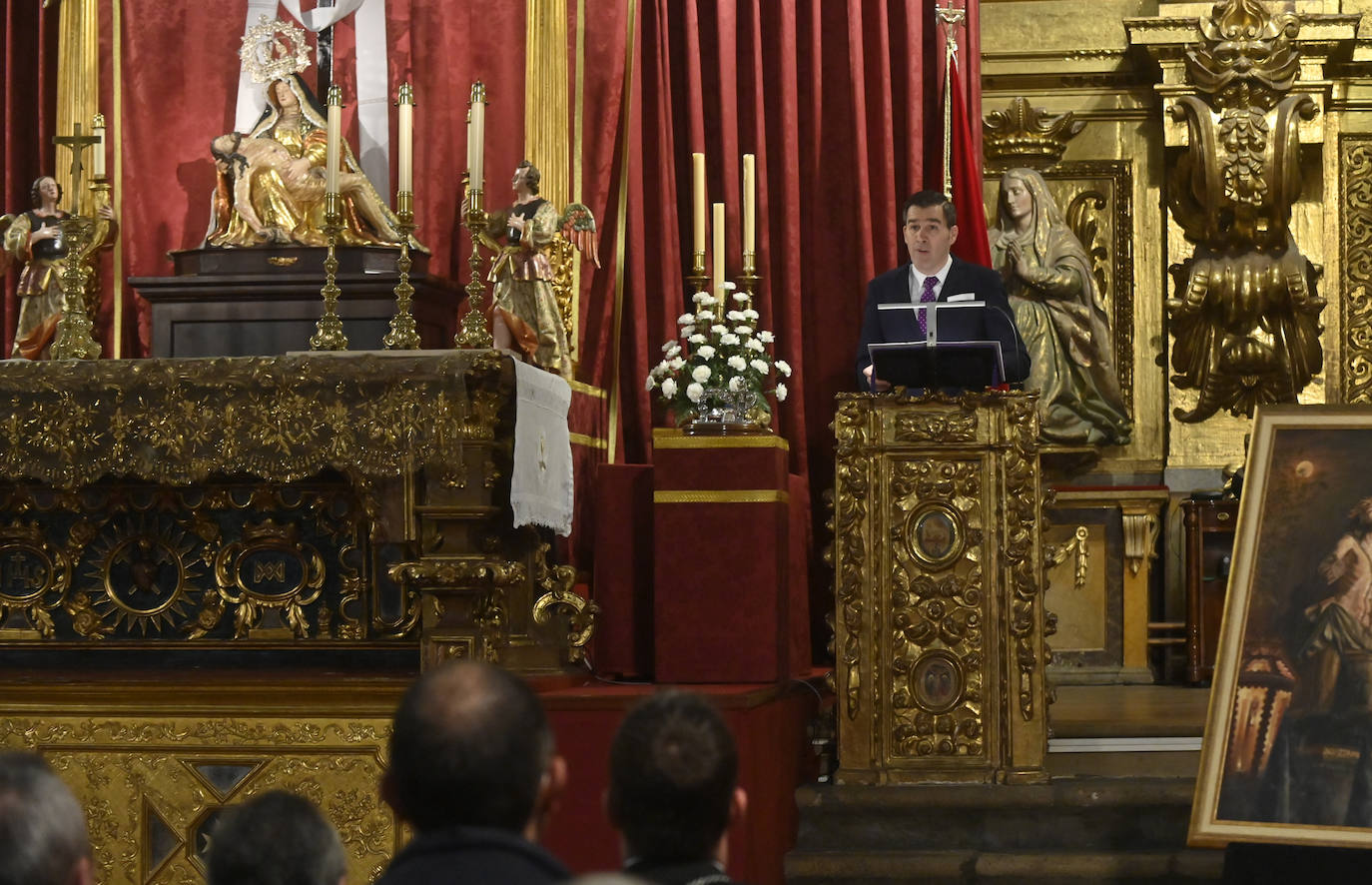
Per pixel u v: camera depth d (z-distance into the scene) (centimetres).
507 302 1252
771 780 1056
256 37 1291
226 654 1186
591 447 1359
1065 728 1154
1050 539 1501
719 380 1193
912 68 1438
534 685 1075
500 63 1388
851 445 1073
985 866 1005
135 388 1059
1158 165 1588
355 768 1046
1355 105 1574
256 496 1169
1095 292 1551
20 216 1283
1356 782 833
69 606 1193
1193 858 992
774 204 1430
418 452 1030
